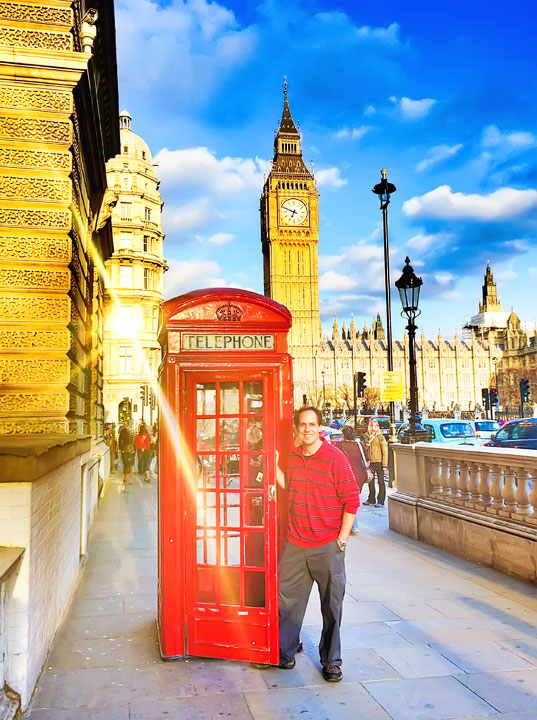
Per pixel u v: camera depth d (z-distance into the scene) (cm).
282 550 426
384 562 747
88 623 527
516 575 655
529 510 662
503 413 8038
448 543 801
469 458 751
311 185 13762
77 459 682
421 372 14750
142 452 2023
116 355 4700
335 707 361
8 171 568
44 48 594
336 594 408
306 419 418
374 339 15888
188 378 450
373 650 453
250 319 448
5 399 555
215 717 349
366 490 1648
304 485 418
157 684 395
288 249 13600
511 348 14425
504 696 374
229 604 435
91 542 919
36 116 577
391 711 355
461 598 589
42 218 570
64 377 567
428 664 425
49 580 451
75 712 355
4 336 558
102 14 859
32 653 377
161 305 479
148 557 811
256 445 446
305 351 13438
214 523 446
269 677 407
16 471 357
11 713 326
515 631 492
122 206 4831
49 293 567
